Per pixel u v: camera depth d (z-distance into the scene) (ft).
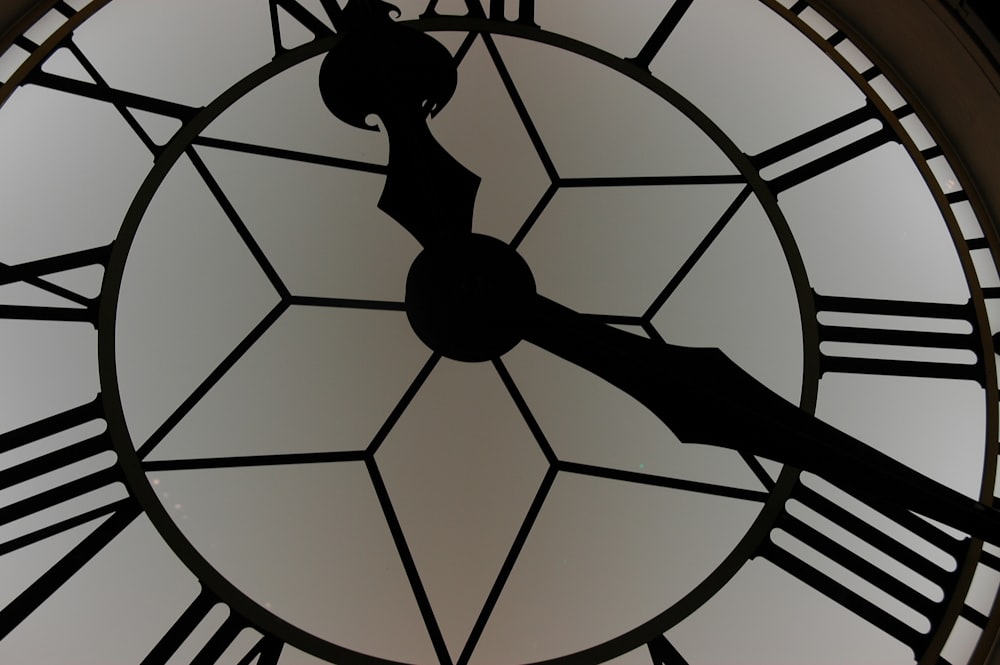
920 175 16.93
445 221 11.37
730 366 10.08
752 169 17.17
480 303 10.78
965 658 15.58
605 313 17.80
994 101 15.38
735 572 15.94
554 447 17.11
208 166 16.81
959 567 15.99
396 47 12.33
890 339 16.93
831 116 17.46
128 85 16.25
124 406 15.65
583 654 15.43
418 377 16.66
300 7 17.21
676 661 15.48
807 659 16.12
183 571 15.01
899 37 16.39
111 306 15.31
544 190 17.88
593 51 17.42
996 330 16.57
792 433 9.59
